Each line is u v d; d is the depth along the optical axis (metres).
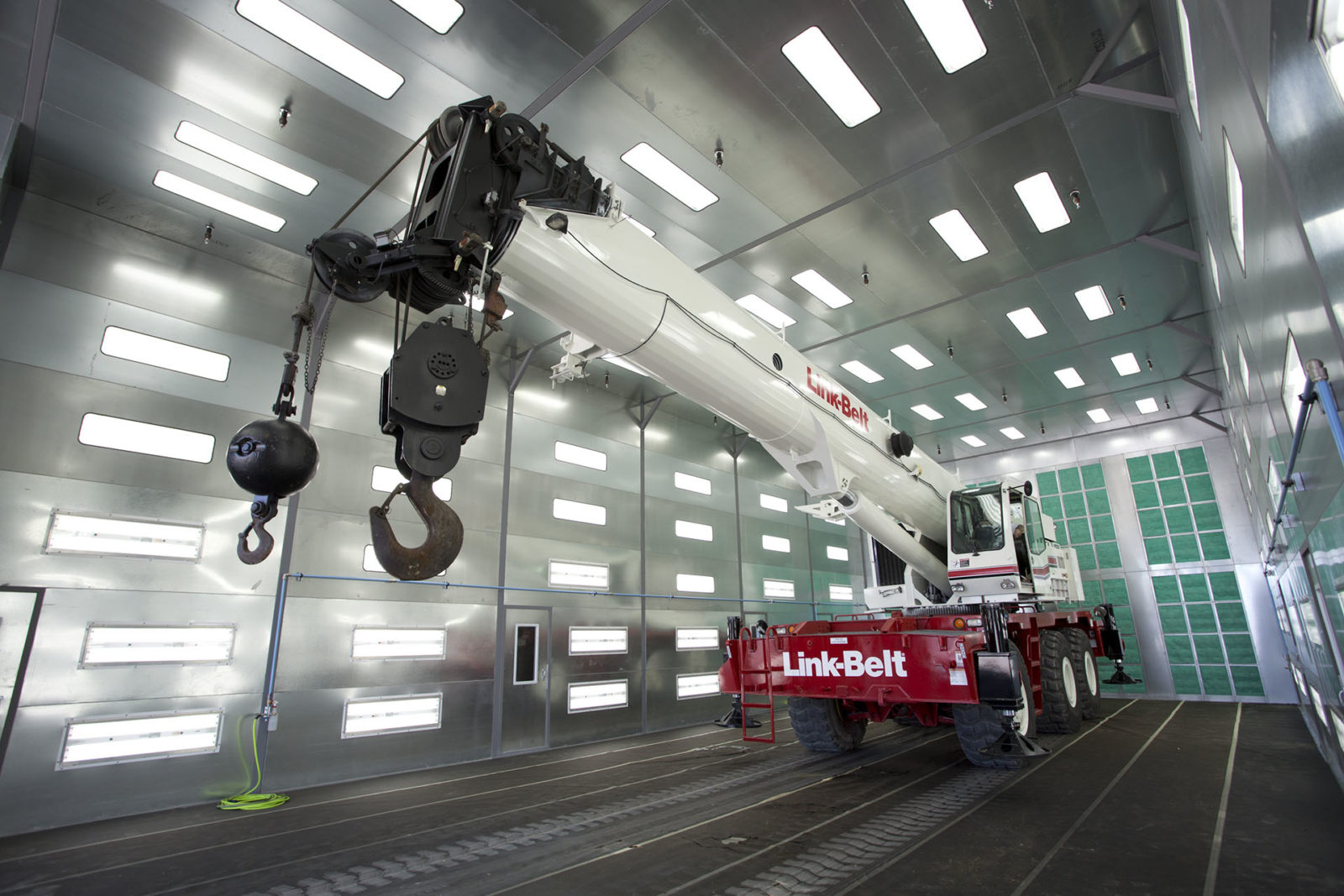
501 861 4.40
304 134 6.24
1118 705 13.50
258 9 4.96
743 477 15.59
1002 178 7.03
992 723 5.87
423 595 9.07
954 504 8.09
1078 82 5.82
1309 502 4.09
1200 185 5.74
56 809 5.98
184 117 6.00
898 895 3.54
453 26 5.16
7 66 5.42
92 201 7.08
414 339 2.65
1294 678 11.49
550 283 3.98
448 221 3.14
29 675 6.09
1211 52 3.37
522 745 9.67
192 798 6.72
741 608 14.38
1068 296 9.59
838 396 6.57
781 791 5.96
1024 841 4.35
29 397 6.53
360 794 6.98
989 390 13.55
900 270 8.80
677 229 7.81
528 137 3.59
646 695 11.78
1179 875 3.73
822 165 6.79
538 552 10.67
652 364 4.73
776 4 5.05
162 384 7.38
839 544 18.02
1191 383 13.38
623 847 4.54
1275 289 3.32
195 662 7.03
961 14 5.18
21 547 6.25
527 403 11.12
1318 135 1.95
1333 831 4.44
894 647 6.18
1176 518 15.90
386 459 9.16
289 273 8.52
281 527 7.97
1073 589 10.27
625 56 5.49
